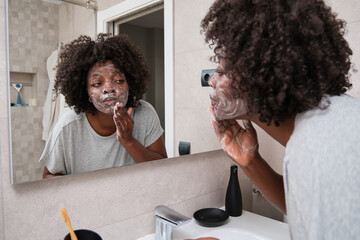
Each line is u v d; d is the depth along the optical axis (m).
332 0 1.04
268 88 0.43
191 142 1.06
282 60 0.40
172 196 1.04
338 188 0.35
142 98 0.89
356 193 0.34
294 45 0.41
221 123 0.72
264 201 1.30
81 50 0.77
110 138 0.83
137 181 0.93
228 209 1.13
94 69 0.79
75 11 0.75
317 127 0.39
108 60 0.81
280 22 0.40
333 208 0.34
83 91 0.78
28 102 0.70
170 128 0.99
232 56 0.45
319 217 0.35
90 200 0.83
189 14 1.01
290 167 0.42
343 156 0.35
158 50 0.93
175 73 0.98
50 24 0.72
